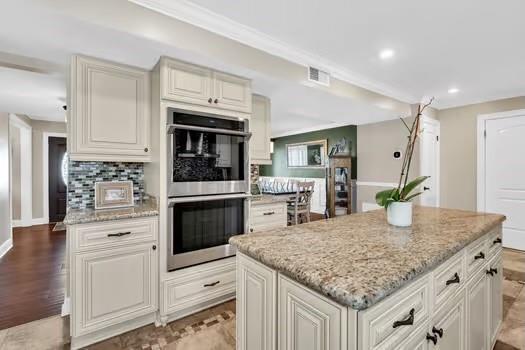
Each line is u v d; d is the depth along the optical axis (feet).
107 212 6.46
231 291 7.61
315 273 2.69
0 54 6.60
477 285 4.63
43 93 10.68
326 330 2.54
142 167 8.32
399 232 4.42
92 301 5.77
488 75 10.39
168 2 5.86
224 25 6.73
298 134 25.02
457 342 3.90
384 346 2.49
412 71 10.06
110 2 5.30
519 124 12.42
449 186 14.60
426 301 3.14
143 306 6.37
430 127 14.32
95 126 6.47
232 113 7.73
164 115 6.48
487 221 5.25
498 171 13.00
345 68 9.81
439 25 6.93
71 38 5.65
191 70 6.89
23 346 5.80
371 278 2.57
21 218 17.17
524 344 5.91
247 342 3.74
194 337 6.10
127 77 6.93
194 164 6.89
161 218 6.49
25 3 4.53
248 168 7.98
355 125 19.22
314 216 21.99
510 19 6.62
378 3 6.04
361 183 17.21
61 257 11.49
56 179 18.56
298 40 7.75
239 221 7.79
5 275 9.59
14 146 17.24
